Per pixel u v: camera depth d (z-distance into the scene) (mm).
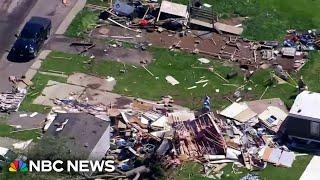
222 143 49406
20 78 55656
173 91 55281
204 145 49625
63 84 55312
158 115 52156
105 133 47812
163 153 48156
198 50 59688
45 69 56812
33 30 58375
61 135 47312
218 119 52188
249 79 56750
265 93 55344
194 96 54844
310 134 49750
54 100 53625
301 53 59625
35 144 47844
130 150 48656
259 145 50156
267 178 47656
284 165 48562
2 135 50156
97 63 57719
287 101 54500
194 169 48000
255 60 58781
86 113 50844
